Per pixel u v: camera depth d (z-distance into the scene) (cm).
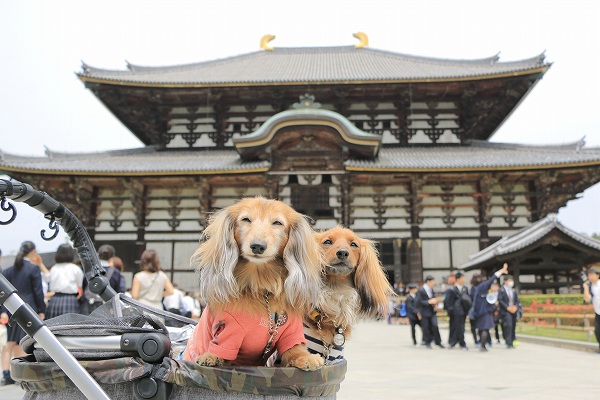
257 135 2977
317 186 3150
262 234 236
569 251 2280
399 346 1633
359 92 3500
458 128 3566
